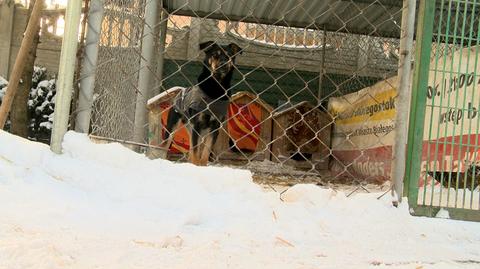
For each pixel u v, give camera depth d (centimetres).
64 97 202
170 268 135
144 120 385
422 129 229
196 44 843
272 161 759
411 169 226
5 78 920
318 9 650
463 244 194
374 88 581
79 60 251
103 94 238
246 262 146
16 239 141
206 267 138
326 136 766
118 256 139
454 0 239
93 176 190
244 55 880
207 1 653
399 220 209
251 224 185
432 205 226
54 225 159
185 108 484
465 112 256
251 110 761
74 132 205
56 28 917
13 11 925
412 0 228
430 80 260
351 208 212
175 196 192
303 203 212
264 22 727
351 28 729
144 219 172
